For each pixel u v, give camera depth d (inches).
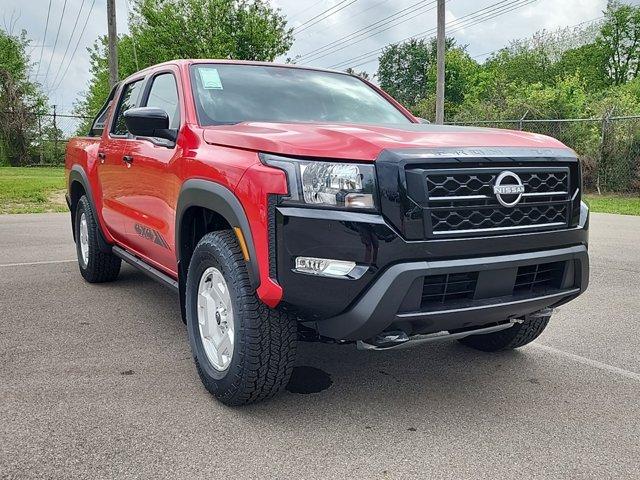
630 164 688.4
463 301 116.1
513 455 109.3
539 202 122.1
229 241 125.7
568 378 148.0
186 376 144.2
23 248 319.3
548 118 850.1
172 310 202.1
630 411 129.1
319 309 111.7
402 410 128.2
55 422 118.3
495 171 116.1
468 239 113.1
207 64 169.3
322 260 109.1
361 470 103.3
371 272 107.8
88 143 230.7
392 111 181.5
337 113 166.7
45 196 584.4
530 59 1893.5
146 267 183.8
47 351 159.9
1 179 738.2
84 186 223.8
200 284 136.0
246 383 120.5
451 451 110.6
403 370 152.4
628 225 450.0
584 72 1876.2
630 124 687.7
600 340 178.4
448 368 154.2
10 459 104.1
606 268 285.6
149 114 147.8
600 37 1952.5
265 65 179.0
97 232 223.5
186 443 111.3
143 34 1110.4
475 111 952.9
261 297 114.3
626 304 220.2
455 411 128.1
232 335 124.4
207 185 129.1
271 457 107.1
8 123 1112.2
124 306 206.2
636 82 1581.0
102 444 110.0
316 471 102.7
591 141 721.0
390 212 108.1
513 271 119.8
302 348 169.3
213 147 133.6
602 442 114.9
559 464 106.3
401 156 109.0
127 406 126.6
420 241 109.2
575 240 130.0
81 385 137.2
